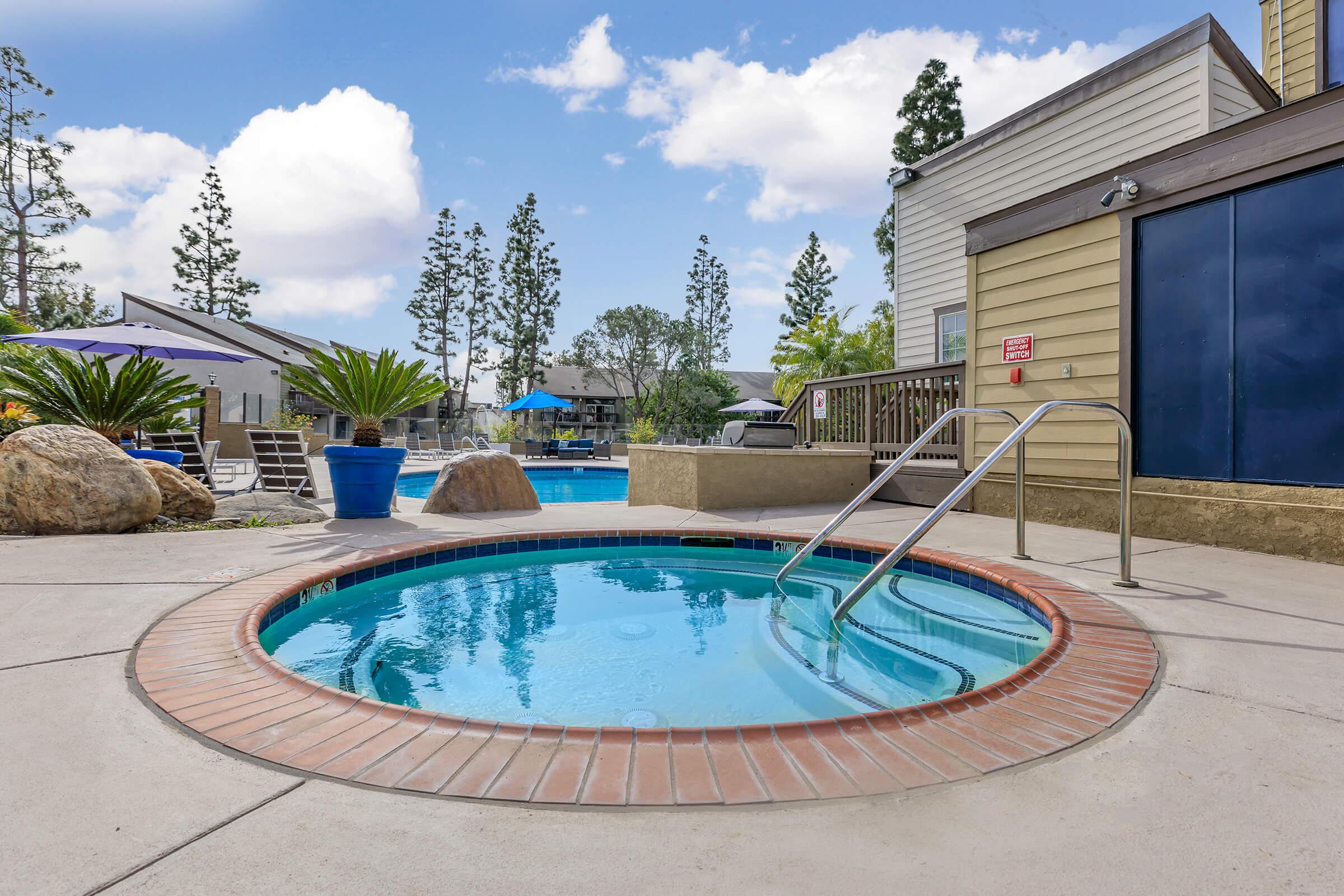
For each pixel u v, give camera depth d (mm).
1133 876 1180
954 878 1176
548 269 42375
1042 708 1957
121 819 1333
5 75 29344
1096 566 3977
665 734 1746
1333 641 2566
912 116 25250
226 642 2463
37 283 30844
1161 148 8133
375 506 6387
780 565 5105
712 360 49375
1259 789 1495
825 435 9047
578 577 4695
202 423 16703
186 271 42656
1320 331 4062
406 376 6535
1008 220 6094
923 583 4395
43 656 2312
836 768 1590
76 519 4809
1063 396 5648
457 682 2709
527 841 1285
